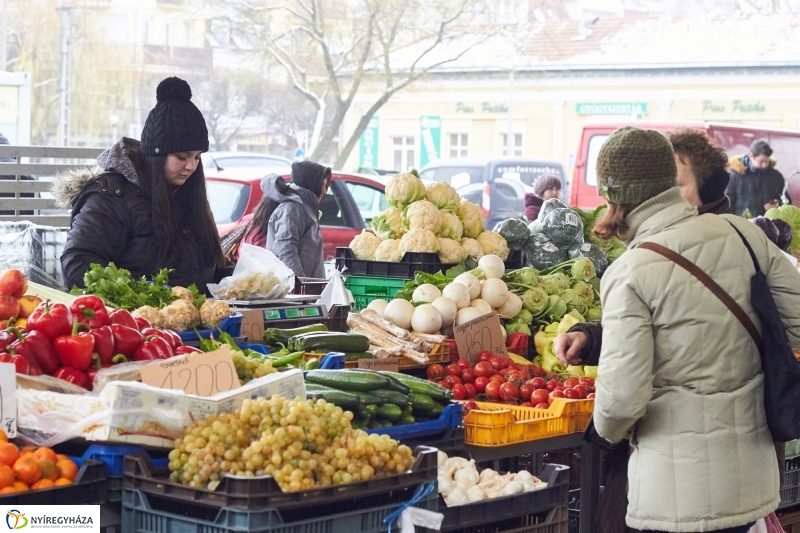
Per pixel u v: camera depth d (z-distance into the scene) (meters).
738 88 32.34
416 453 3.18
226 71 35.59
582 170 17.89
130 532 2.91
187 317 4.12
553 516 3.79
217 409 3.02
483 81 35.16
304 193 7.04
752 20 34.59
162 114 4.52
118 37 35.16
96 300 3.26
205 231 4.80
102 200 4.53
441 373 4.80
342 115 30.23
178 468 2.86
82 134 34.97
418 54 35.56
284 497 2.76
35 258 5.60
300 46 33.16
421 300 5.29
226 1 31.23
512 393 4.63
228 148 35.81
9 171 8.32
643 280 3.18
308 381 3.73
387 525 3.03
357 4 30.61
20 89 12.69
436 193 6.14
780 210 8.64
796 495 5.07
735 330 3.22
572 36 35.75
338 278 5.53
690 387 3.23
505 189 20.72
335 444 2.96
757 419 3.28
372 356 4.50
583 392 4.60
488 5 31.92
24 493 2.73
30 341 3.10
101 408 2.89
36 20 33.84
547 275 5.97
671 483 3.23
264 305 4.67
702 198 4.26
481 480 3.79
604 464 4.87
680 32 34.78
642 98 33.47
